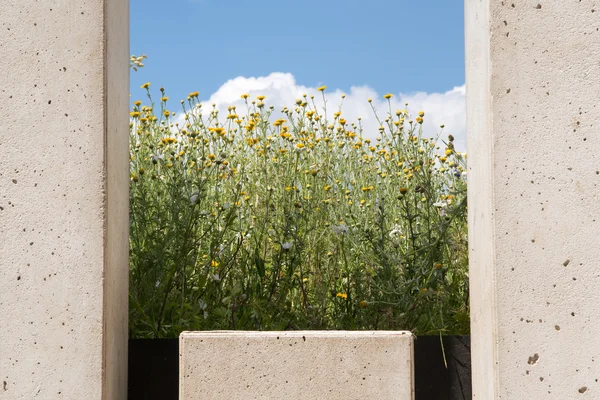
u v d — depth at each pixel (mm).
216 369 2111
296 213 3199
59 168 2092
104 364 2066
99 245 2074
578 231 2000
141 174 3215
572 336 1982
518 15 2029
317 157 4188
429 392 2494
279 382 2107
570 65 2020
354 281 3115
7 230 2090
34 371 2062
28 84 2109
